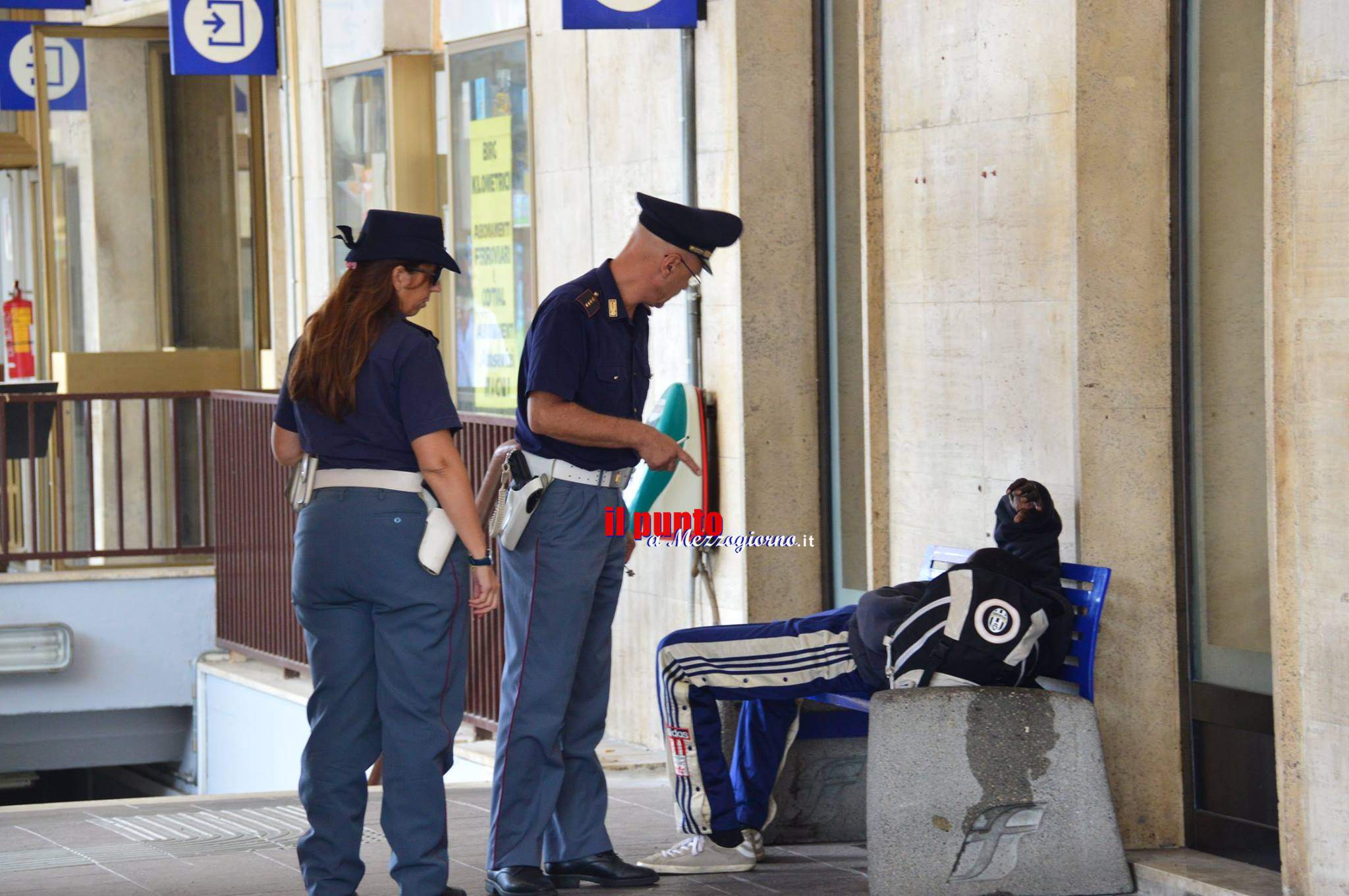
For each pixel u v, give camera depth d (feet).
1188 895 43.27
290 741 88.48
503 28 81.20
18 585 95.30
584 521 43.93
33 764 98.89
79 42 120.06
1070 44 48.06
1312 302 40.06
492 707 74.69
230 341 113.19
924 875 43.42
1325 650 40.19
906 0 55.77
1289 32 40.29
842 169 63.77
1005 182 51.39
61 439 97.86
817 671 47.57
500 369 84.38
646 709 71.51
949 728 43.73
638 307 44.78
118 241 111.96
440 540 40.86
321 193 100.63
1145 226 48.01
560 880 46.21
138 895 46.96
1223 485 47.01
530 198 79.87
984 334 52.70
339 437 41.11
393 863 42.14
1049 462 49.96
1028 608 44.47
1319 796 40.50
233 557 96.84
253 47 101.86
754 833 49.08
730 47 64.08
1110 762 48.01
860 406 63.62
